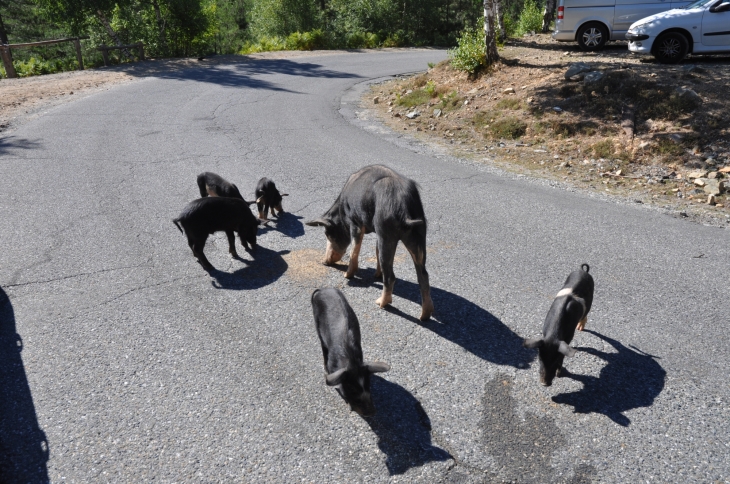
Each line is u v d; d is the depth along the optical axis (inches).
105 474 140.7
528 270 250.8
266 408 165.0
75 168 385.7
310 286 237.9
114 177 368.8
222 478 140.0
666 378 177.3
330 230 241.3
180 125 518.6
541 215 317.4
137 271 246.2
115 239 276.4
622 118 445.1
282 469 142.9
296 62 989.2
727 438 152.7
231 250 261.7
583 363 185.9
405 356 189.9
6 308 213.6
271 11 1385.3
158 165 396.5
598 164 405.1
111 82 742.5
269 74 843.4
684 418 160.2
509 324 209.2
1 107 573.3
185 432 154.9
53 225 290.5
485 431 156.2
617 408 164.6
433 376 179.8
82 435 153.1
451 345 196.2
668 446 150.0
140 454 147.1
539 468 143.4
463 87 611.2
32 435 152.7
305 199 339.0
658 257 263.4
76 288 229.9
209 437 153.3
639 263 257.0
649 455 147.2
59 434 153.2
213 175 307.6
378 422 159.6
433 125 538.0
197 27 1082.1
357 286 239.0
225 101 635.5
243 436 153.9
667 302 222.2
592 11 655.8
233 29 1887.3
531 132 473.1
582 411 163.5
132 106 594.2
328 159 423.5
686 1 625.0
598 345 195.3
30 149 429.4
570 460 145.9
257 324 208.1
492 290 233.6
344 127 537.0
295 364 185.6
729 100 430.0
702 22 526.3
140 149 435.8
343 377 147.6
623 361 186.2
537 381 177.2
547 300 225.6
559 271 249.8
